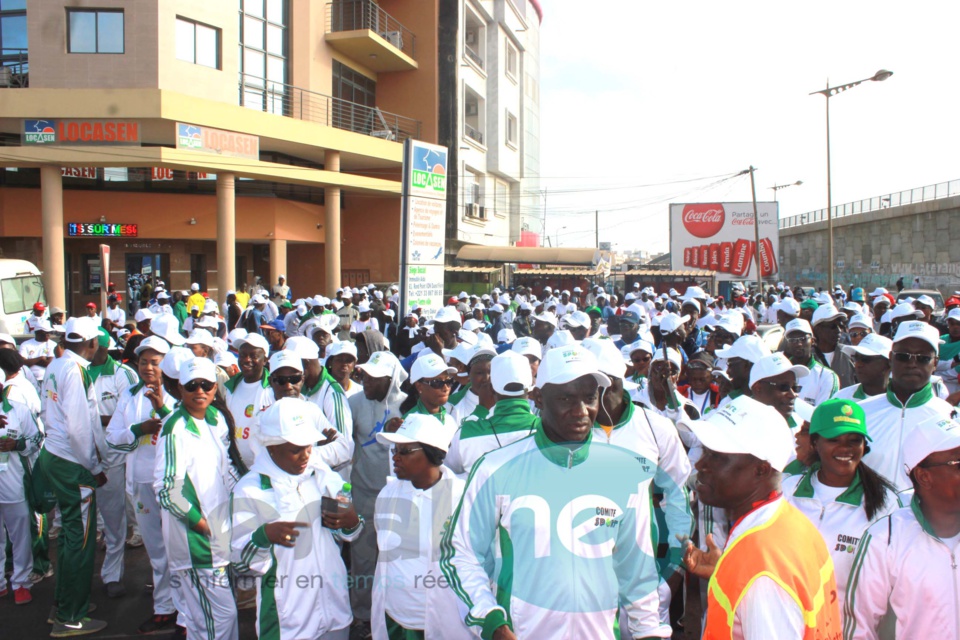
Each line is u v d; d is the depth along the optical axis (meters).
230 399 5.69
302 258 34.00
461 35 35.22
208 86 24.42
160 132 24.11
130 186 27.03
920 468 2.71
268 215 29.25
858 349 5.15
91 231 26.34
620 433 3.50
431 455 3.56
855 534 3.28
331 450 4.97
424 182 12.27
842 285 38.19
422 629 3.61
